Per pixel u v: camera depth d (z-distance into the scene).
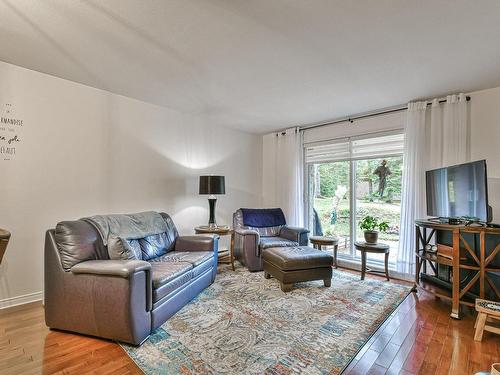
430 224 2.65
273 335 2.07
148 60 2.47
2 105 2.52
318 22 1.89
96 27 1.97
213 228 3.90
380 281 3.41
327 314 2.44
